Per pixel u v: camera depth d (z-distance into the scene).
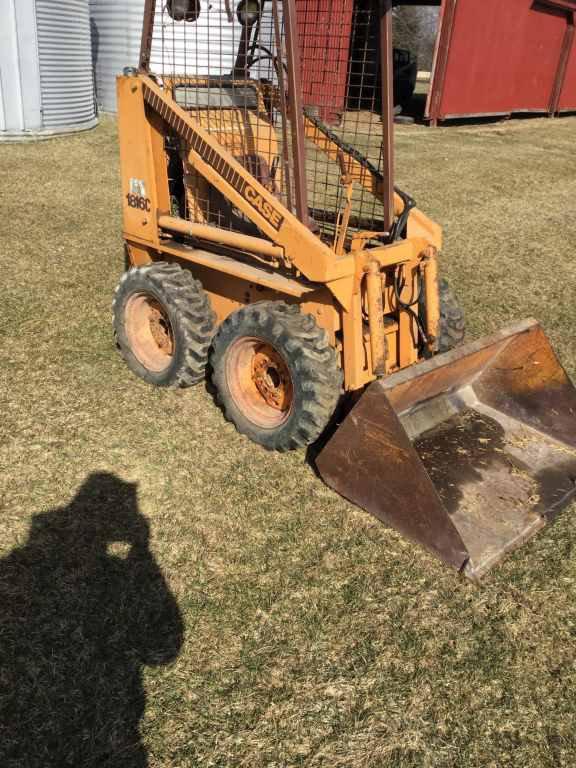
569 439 4.07
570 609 3.15
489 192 11.21
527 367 4.15
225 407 4.25
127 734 2.53
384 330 3.92
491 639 2.99
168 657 2.83
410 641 2.96
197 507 3.68
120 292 4.71
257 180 4.22
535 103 21.03
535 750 2.54
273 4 3.58
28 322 5.61
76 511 3.60
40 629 2.92
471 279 7.26
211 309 4.54
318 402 3.66
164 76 4.35
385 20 3.65
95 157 11.52
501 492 3.71
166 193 4.57
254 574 3.27
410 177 11.80
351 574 3.29
